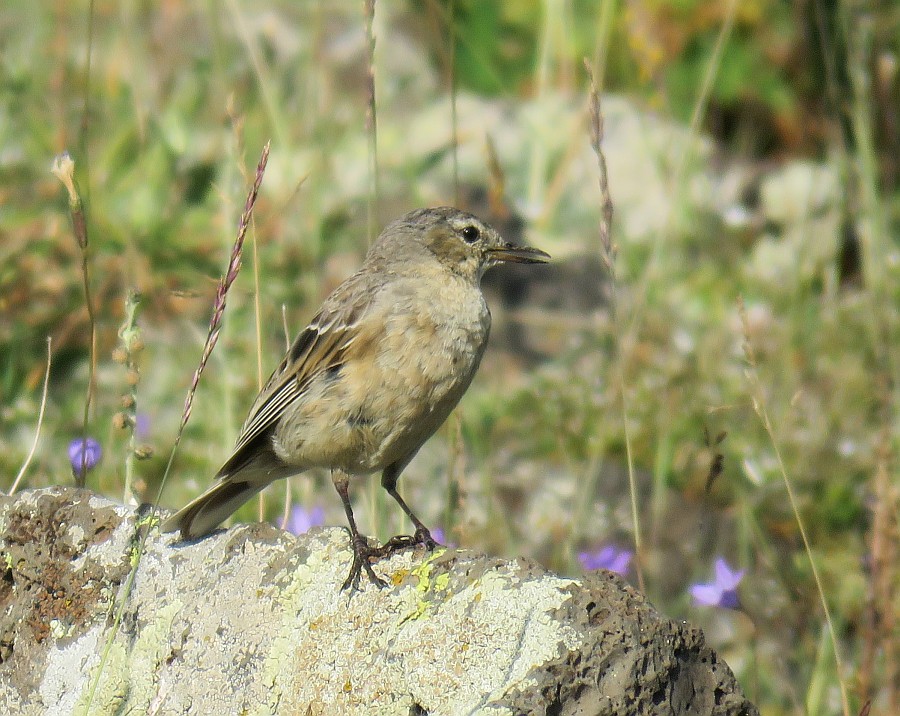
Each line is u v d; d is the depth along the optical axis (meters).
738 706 6.38
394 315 8.48
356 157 16.44
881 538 9.01
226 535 7.35
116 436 11.31
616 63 17.97
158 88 15.26
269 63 16.70
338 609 6.73
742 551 10.27
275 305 12.64
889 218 14.37
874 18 14.66
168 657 7.07
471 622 6.32
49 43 16.05
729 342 13.52
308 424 8.47
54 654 7.45
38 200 13.86
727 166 17.44
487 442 12.20
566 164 15.76
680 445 12.08
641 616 6.27
